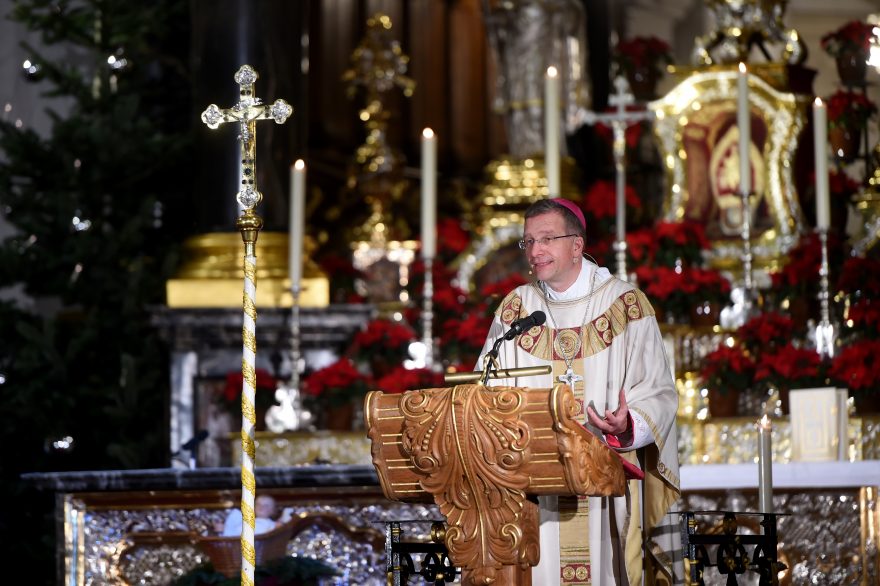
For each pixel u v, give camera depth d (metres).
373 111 25.58
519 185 22.97
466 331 18.89
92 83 24.86
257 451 18.16
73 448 22.66
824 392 16.59
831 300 19.80
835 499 16.14
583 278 12.40
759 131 21.48
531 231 12.10
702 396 18.16
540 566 11.86
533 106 23.31
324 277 21.36
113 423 22.03
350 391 18.45
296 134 22.44
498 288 19.50
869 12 27.81
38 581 22.44
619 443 11.45
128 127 23.39
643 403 11.62
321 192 27.62
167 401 21.02
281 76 22.33
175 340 20.41
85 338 22.36
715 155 21.70
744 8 22.39
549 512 11.93
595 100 27.16
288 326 20.48
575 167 23.39
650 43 23.11
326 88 28.55
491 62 29.23
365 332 19.36
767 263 21.08
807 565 16.09
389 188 25.02
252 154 10.92
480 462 10.39
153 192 24.72
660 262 19.41
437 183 28.42
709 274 18.72
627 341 12.08
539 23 23.34
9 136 23.50
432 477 10.59
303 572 14.73
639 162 24.03
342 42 28.84
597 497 11.86
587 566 11.83
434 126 29.25
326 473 16.14
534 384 12.20
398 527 11.86
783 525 16.11
